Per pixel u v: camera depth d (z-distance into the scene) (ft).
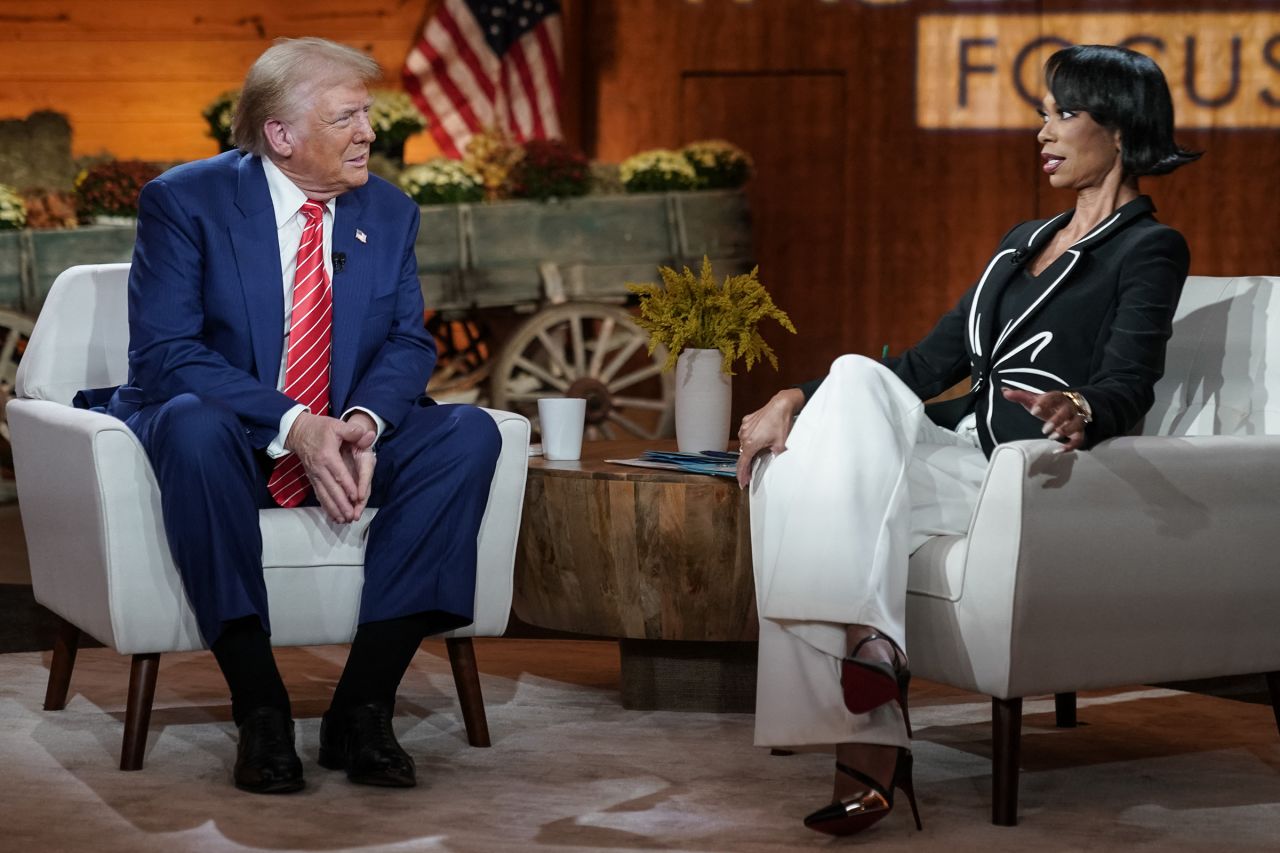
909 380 10.36
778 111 28.32
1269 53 27.68
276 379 9.84
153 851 7.73
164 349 9.59
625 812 8.50
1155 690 11.86
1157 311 9.12
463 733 10.32
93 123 27.30
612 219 22.86
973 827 8.30
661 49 28.32
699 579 10.45
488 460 9.59
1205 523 8.79
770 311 11.26
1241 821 8.44
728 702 11.06
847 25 28.12
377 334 10.11
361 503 9.30
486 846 7.86
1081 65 9.65
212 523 8.98
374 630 9.34
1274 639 9.20
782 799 8.80
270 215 9.87
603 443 13.19
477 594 9.87
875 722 7.99
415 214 10.55
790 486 8.43
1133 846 7.97
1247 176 27.94
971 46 28.02
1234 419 9.94
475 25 26.99
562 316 22.65
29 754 9.66
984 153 28.14
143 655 9.31
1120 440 8.57
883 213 28.40
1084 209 9.84
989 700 11.48
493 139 23.67
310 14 27.37
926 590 8.67
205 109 22.99
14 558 17.30
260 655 9.09
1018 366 9.64
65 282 11.18
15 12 26.99
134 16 27.12
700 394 11.25
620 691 11.35
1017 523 8.16
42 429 10.13
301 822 8.25
